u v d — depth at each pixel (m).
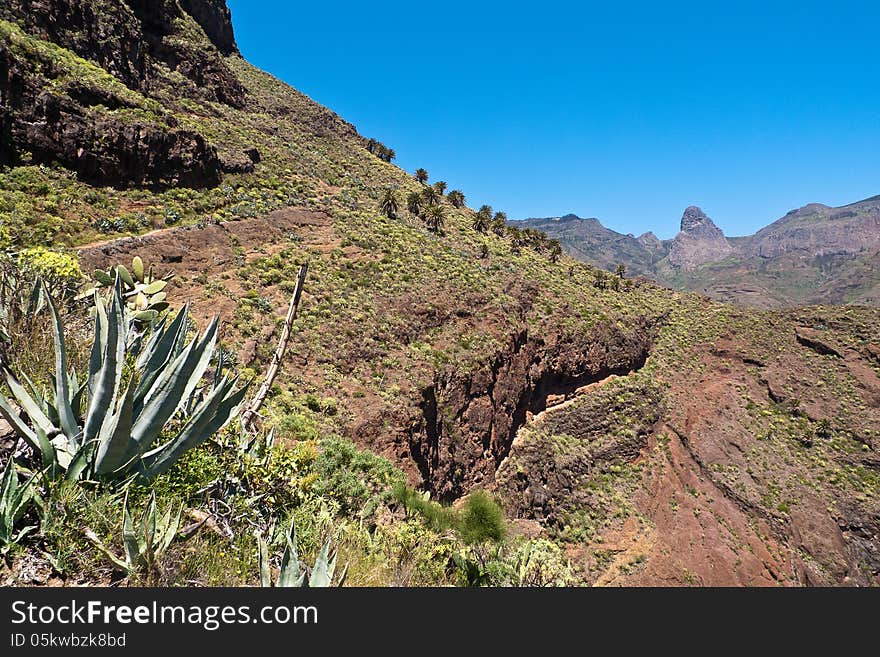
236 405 3.26
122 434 2.53
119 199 30.66
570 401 46.09
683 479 46.03
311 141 70.31
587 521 37.31
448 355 30.92
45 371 3.48
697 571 36.03
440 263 42.34
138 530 2.42
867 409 56.91
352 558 3.84
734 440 51.09
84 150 29.94
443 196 75.06
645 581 33.50
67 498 2.35
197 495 3.26
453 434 28.48
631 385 51.28
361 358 26.02
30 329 3.79
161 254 26.86
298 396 20.12
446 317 34.53
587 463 41.94
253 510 3.53
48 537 2.27
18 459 2.63
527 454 37.16
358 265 35.16
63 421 2.70
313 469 6.58
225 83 62.75
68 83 31.39
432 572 4.71
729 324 69.69
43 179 27.39
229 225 33.59
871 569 42.59
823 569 41.59
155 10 58.47
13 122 27.39
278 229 36.81
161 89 51.31
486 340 34.97
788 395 58.69
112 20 46.50
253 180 42.81
